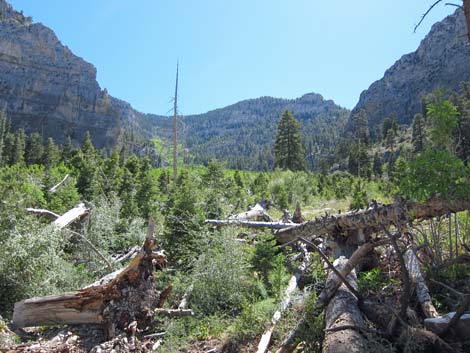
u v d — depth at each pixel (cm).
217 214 1116
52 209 1227
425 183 401
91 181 1811
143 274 570
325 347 392
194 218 837
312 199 2314
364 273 643
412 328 367
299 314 510
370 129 12988
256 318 523
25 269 629
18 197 796
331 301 483
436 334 377
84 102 14962
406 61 15225
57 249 754
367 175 4638
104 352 479
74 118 14625
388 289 544
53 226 738
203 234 805
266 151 15150
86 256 807
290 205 2012
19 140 6147
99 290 530
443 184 393
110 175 2609
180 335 548
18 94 13762
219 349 498
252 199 2002
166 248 855
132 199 1391
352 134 12862
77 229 947
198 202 916
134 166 3005
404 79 14738
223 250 725
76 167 2984
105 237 901
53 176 1838
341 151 9125
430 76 13162
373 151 8019
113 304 533
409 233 626
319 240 923
